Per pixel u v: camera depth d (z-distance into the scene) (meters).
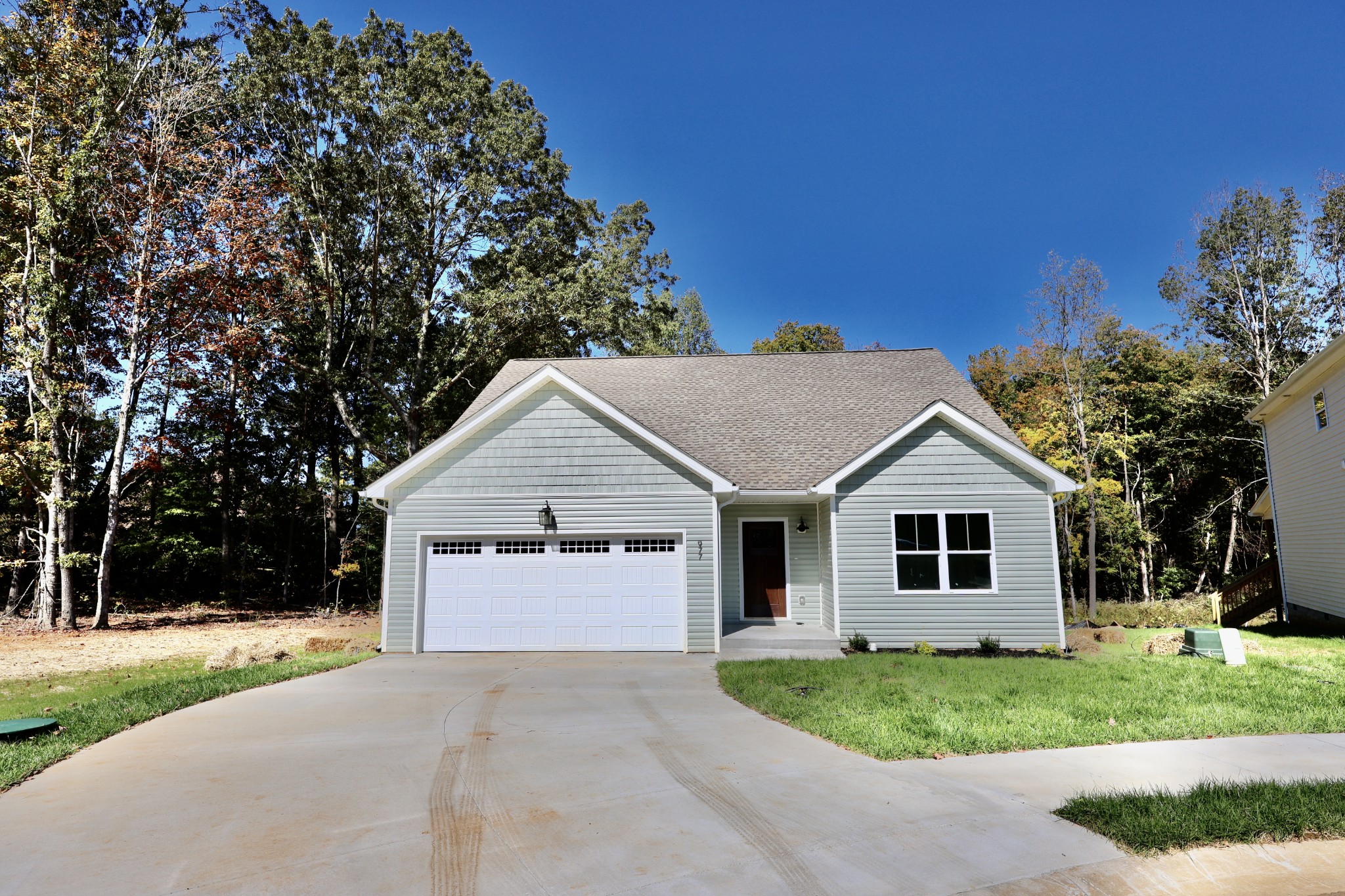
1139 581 30.55
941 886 4.05
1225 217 33.25
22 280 19.97
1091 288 27.17
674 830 4.80
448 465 14.62
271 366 27.77
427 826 4.88
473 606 14.32
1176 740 7.13
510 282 29.80
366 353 31.44
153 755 6.67
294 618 24.81
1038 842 4.61
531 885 4.05
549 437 14.66
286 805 5.30
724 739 7.16
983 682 9.93
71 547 22.03
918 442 14.83
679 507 14.41
